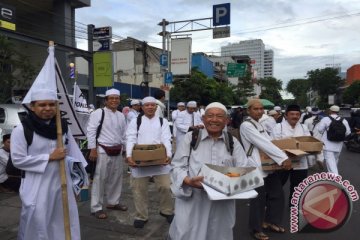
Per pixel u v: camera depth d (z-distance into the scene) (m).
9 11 14.76
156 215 5.95
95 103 19.91
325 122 7.99
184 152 3.34
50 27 24.61
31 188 3.35
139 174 5.32
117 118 5.91
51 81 3.52
